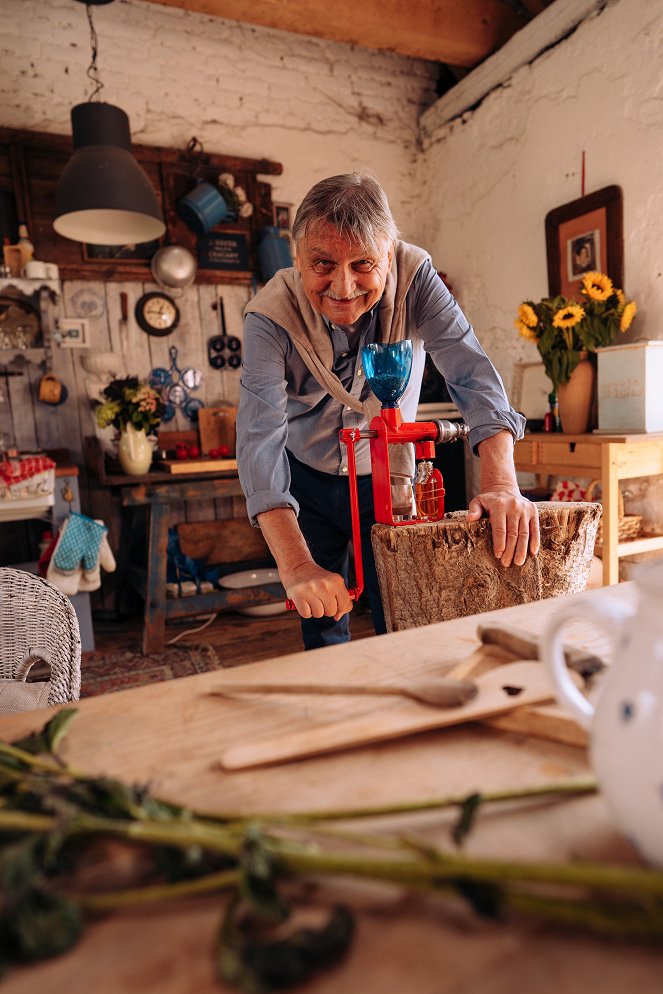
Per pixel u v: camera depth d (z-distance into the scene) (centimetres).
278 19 327
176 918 37
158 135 362
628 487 302
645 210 288
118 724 62
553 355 287
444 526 111
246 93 380
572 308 277
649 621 39
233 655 297
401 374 112
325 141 404
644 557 297
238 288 386
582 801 46
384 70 416
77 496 298
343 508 168
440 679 62
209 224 359
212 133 374
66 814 38
